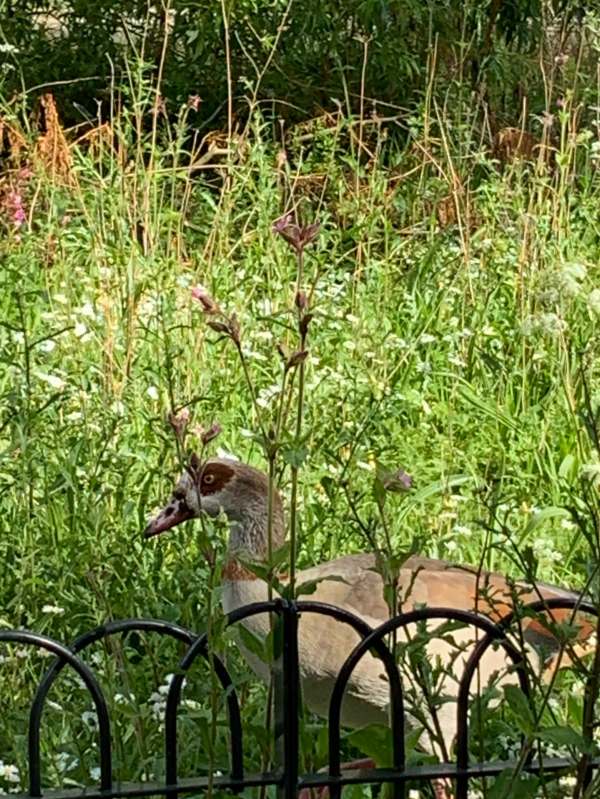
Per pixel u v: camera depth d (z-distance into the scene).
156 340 7.78
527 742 3.51
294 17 12.12
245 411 7.53
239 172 9.83
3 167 10.57
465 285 8.94
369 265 9.17
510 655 3.72
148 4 12.20
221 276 8.77
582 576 6.30
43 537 5.91
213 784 3.49
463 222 9.87
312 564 5.98
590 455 7.20
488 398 7.98
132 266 8.23
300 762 3.65
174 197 10.10
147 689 5.14
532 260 8.73
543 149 9.63
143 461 6.46
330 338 8.09
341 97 12.31
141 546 6.04
